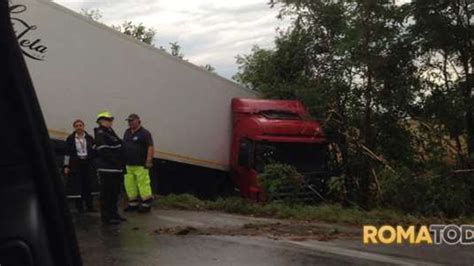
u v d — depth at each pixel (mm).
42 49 11773
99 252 7449
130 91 13773
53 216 1705
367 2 16250
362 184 16531
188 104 15539
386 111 16906
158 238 8508
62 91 12188
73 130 12398
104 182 9641
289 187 14758
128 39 13703
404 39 16047
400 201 13703
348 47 16453
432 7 15414
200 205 12664
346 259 7297
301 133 16141
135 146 11383
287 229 9586
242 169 16297
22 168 1663
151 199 11562
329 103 17438
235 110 16922
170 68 14938
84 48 12648
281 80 19078
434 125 16078
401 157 16625
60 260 1735
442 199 13547
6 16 1540
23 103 1600
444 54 15930
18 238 1646
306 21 18297
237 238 8656
